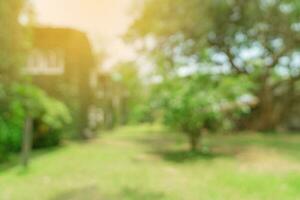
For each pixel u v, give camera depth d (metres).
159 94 7.66
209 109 7.15
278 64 16.45
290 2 13.77
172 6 14.39
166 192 3.75
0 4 6.93
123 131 19.08
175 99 7.24
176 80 7.95
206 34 14.27
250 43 16.02
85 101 14.34
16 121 7.30
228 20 14.70
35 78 12.27
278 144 9.66
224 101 7.37
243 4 14.22
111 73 22.08
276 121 16.88
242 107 7.92
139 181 4.38
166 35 15.52
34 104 7.82
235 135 13.93
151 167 5.59
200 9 13.54
